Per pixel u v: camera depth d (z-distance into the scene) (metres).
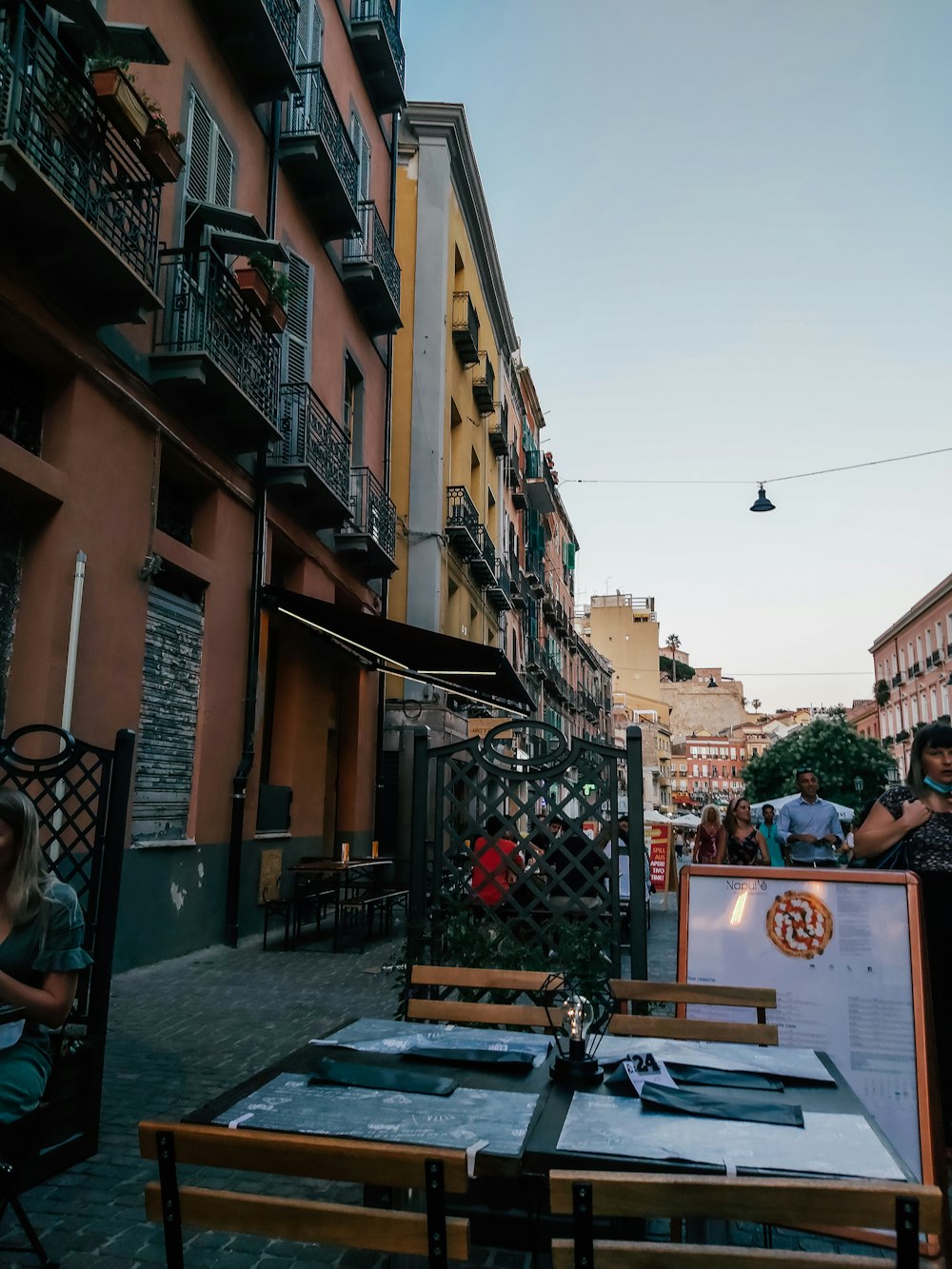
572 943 4.65
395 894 11.98
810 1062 2.87
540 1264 3.24
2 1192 2.94
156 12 9.56
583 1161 2.04
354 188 15.23
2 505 7.54
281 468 12.28
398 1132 2.16
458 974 3.88
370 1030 3.26
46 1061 3.11
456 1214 3.37
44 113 7.01
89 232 7.16
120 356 8.73
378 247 17.16
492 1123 2.24
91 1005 4.21
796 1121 2.29
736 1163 2.02
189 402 9.90
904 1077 3.60
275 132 12.59
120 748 4.36
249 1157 1.86
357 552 15.90
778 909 3.97
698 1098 2.45
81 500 8.13
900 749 64.62
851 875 3.93
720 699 152.50
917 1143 3.49
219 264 10.12
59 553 7.82
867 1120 2.34
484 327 27.34
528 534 39.44
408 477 20.69
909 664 62.88
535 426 42.00
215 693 10.77
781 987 3.87
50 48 7.14
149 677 9.46
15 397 7.79
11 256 7.14
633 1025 3.37
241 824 11.13
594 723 59.34
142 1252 3.28
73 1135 4.05
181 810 10.09
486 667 16.84
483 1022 3.68
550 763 5.09
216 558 10.88
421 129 22.12
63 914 3.07
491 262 27.28
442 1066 2.79
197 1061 5.72
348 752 16.69
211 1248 3.33
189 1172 4.00
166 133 8.05
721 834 11.12
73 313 7.89
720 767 140.75
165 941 9.49
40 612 7.70
